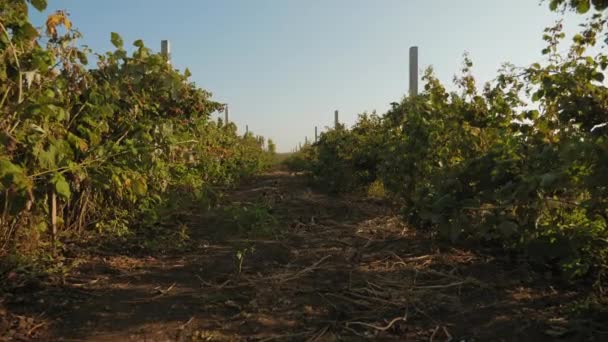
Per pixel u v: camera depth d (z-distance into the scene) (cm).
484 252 461
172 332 300
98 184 449
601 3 301
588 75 365
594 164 285
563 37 413
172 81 588
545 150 328
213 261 443
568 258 353
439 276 397
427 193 423
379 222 607
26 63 383
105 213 520
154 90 585
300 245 502
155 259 452
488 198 354
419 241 501
